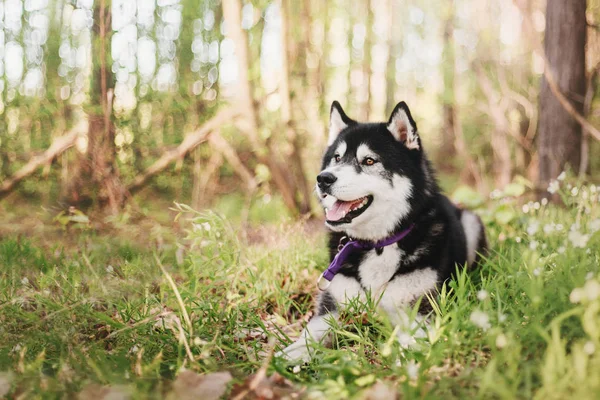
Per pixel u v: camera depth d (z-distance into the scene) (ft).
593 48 27.20
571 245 10.18
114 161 23.53
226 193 32.09
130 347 9.27
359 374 7.66
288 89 29.60
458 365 7.64
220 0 28.48
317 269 15.90
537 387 6.79
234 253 11.70
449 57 44.73
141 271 12.50
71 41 27.02
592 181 22.29
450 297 11.10
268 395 7.34
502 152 40.45
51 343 9.29
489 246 14.98
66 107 27.20
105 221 19.66
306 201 28.94
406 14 55.16
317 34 37.17
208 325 10.34
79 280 11.85
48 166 26.04
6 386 7.30
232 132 31.30
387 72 50.78
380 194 11.53
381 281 11.55
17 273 13.28
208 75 28.89
